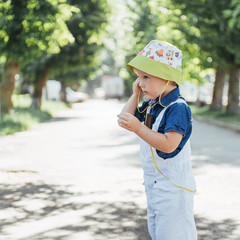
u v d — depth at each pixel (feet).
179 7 57.72
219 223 15.12
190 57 72.79
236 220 15.46
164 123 8.20
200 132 52.49
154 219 9.12
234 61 68.74
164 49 8.04
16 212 16.10
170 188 8.42
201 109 98.99
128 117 7.72
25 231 13.93
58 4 42.45
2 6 40.93
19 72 86.28
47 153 31.96
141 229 14.30
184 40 68.64
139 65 8.08
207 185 21.11
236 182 21.79
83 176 23.08
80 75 118.42
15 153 31.76
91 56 81.41
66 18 43.16
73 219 15.29
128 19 90.07
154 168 8.62
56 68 82.74
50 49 46.57
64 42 45.73
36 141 40.09
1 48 45.70
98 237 13.46
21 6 41.55
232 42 61.05
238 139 43.75
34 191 19.48
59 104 118.83
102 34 70.23
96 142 39.83
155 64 8.00
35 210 16.38
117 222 15.02
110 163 27.53
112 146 36.81
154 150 8.38
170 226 8.54
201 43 64.64
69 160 28.63
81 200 17.93
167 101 8.23
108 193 19.17
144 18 89.92
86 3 66.39
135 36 91.71
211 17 56.24
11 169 24.81
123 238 13.41
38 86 88.63
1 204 17.19
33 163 27.17
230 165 27.07
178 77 8.16
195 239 8.70
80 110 113.80
